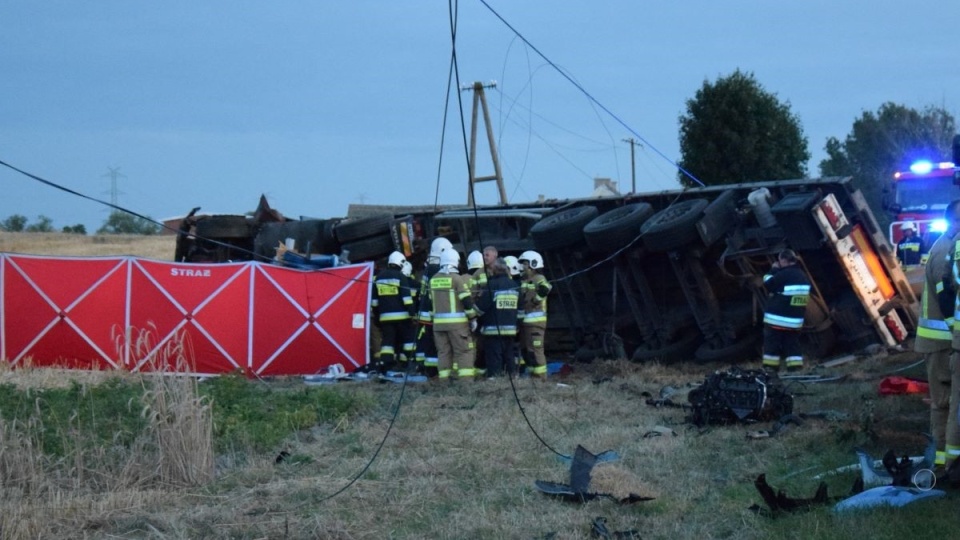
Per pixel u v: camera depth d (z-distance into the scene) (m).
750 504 7.20
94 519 7.16
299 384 13.85
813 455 8.56
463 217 18.03
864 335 14.85
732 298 15.88
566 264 16.55
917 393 11.11
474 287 14.13
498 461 8.84
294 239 19.36
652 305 15.83
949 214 7.29
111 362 14.41
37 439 8.44
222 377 12.27
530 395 12.11
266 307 14.84
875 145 50.84
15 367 14.20
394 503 7.59
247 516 7.26
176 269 14.62
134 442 8.64
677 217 14.99
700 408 10.14
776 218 14.35
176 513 7.33
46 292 14.34
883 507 6.45
